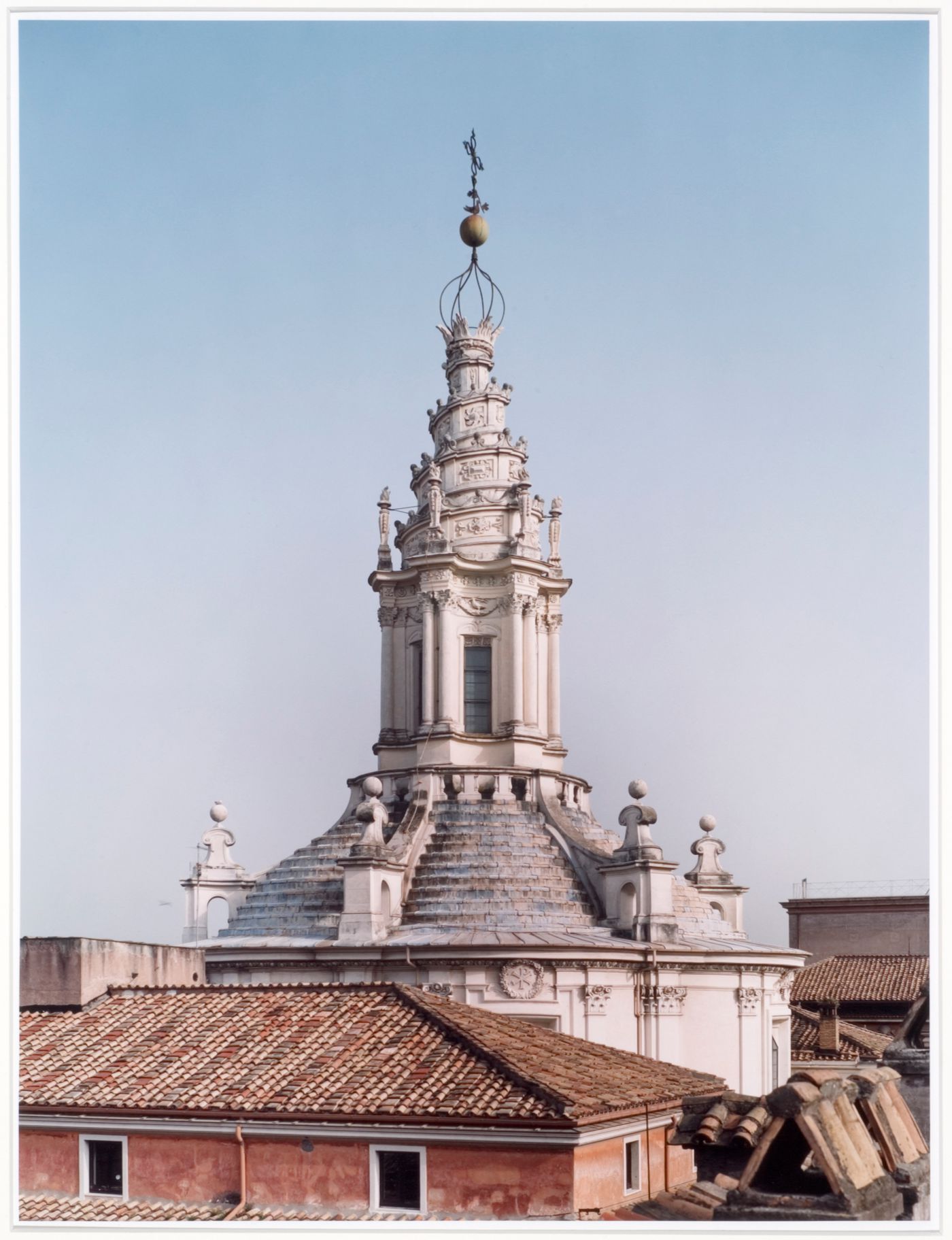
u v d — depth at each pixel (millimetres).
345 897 60625
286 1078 36219
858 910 102938
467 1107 33312
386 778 69438
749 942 66500
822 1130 27188
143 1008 42750
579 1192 32688
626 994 59375
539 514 72812
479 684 70125
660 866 61250
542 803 66750
